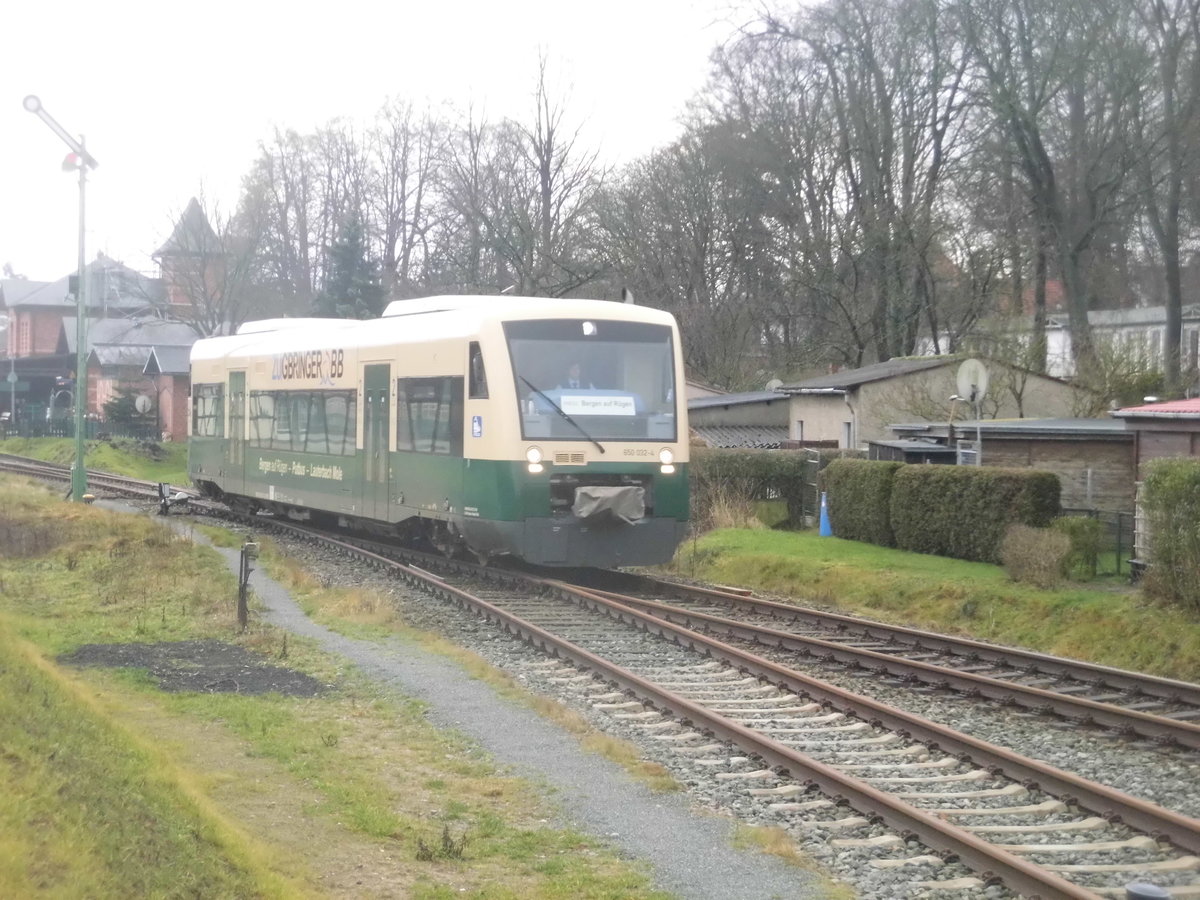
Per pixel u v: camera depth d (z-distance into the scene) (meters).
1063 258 38.16
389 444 20.39
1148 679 12.26
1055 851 7.48
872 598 18.94
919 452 26.11
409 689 11.52
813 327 52.47
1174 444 18.08
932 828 7.46
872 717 10.69
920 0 38.09
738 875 7.05
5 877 5.04
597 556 17.67
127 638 13.45
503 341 17.59
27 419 68.88
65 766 6.67
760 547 22.83
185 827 6.57
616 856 7.32
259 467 26.08
